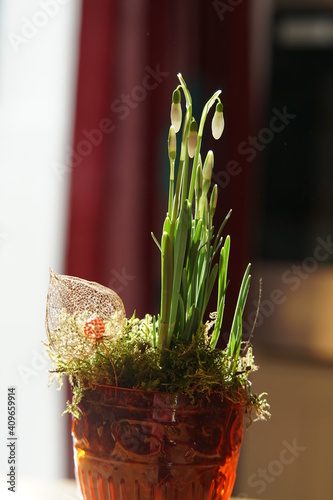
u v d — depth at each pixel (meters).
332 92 1.74
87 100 1.47
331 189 1.75
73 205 1.48
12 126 1.48
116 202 1.49
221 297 0.69
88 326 0.67
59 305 0.68
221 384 0.66
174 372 0.66
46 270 1.48
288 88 1.75
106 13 1.46
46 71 1.48
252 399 0.69
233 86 1.53
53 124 1.48
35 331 1.47
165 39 1.49
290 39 1.75
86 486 0.67
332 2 1.72
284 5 1.74
